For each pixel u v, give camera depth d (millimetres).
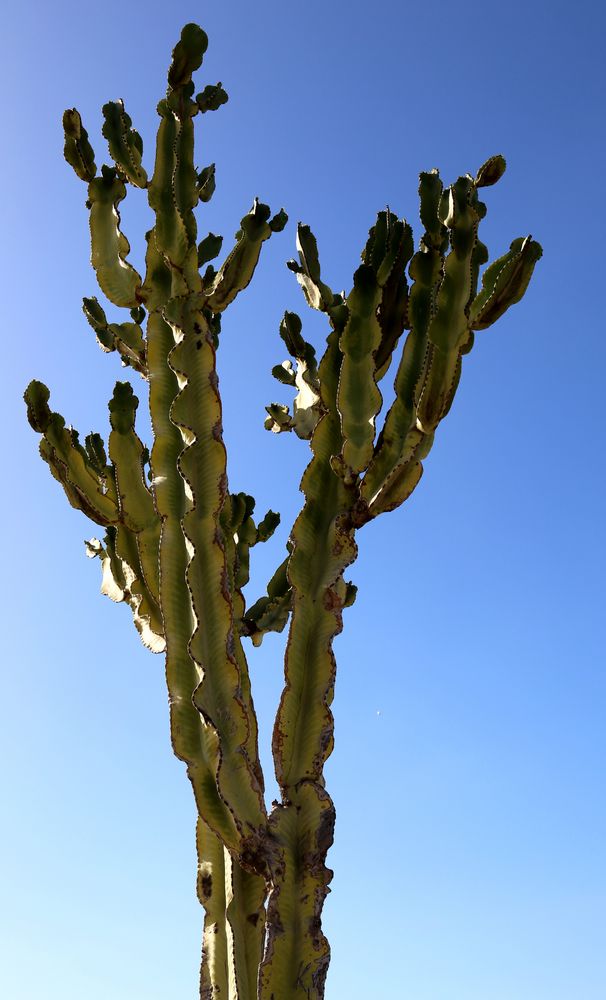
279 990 3602
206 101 4516
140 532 4668
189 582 4031
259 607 4992
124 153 4570
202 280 4660
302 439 4785
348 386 4152
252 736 4062
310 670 3977
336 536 4102
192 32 4438
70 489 4676
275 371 5289
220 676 3932
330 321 4371
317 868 3756
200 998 3959
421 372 4137
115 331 4918
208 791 3875
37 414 4688
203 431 4188
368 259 4402
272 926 3656
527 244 4270
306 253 4473
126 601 4863
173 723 3963
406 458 4082
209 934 4008
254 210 4426
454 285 4117
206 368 4277
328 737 3922
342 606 4133
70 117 4637
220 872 4047
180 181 4469
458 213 4137
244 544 5129
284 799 3863
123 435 4730
